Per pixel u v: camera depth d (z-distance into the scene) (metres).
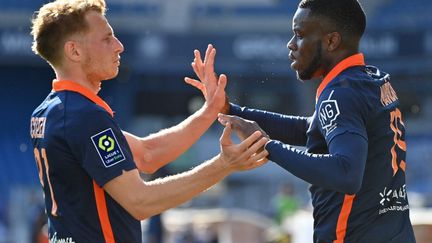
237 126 3.72
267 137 3.68
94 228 3.62
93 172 3.57
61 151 3.61
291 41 3.85
